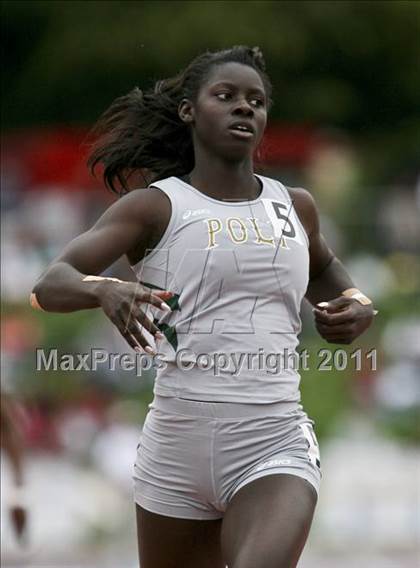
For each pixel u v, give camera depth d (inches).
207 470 627.5
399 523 1290.6
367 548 1274.6
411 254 1537.9
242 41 2527.1
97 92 2650.1
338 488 1312.7
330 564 1219.9
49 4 2657.5
